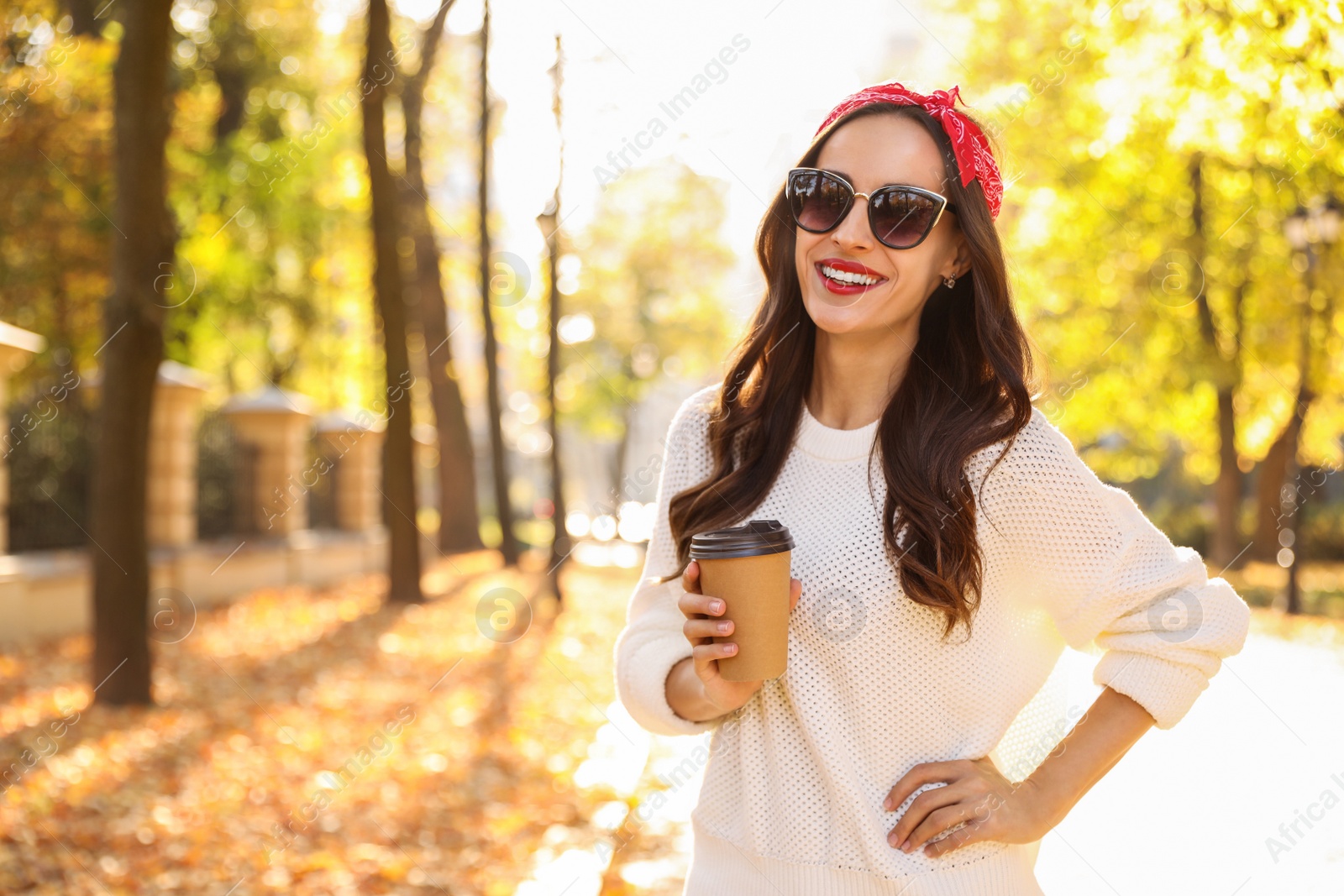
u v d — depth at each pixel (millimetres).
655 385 33438
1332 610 15641
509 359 30266
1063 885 4707
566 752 7652
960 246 1839
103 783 6316
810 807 1771
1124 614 1677
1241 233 14258
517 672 10688
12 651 10750
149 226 8031
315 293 20375
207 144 17953
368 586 18141
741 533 1625
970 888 1685
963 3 13797
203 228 17656
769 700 1806
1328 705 8633
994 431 1679
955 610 1649
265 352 21047
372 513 21125
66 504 12617
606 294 31391
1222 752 7109
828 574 1736
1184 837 5332
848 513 1770
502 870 5262
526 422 32969
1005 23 13602
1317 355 15109
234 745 7406
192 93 17703
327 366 22406
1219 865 4910
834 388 1890
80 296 13383
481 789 6641
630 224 31031
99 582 8234
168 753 7094
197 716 8188
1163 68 7098
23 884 4719
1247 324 16078
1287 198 11359
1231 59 5887
